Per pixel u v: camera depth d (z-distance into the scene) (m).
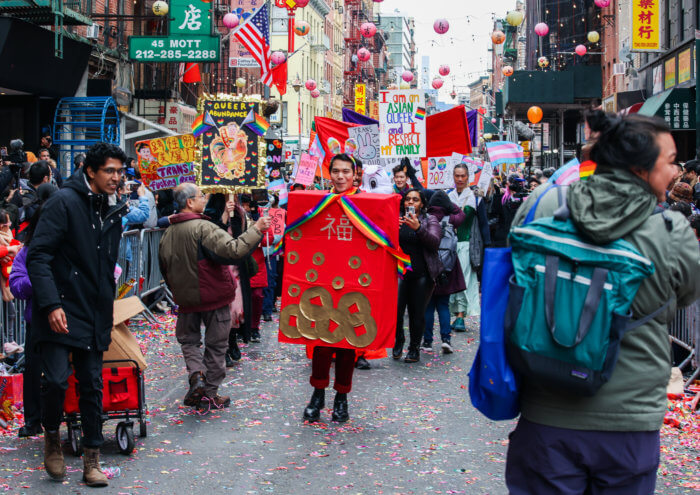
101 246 5.34
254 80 48.41
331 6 82.50
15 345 8.09
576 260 2.98
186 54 23.48
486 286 3.22
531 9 64.62
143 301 13.04
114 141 20.86
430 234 9.34
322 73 76.94
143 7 27.09
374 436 6.59
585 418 3.06
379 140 13.70
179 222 7.25
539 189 3.30
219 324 7.35
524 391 3.22
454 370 9.25
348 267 6.89
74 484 5.36
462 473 5.68
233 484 5.40
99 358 5.39
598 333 2.93
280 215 12.55
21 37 17.14
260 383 8.45
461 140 14.31
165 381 8.53
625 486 3.11
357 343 6.86
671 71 27.23
